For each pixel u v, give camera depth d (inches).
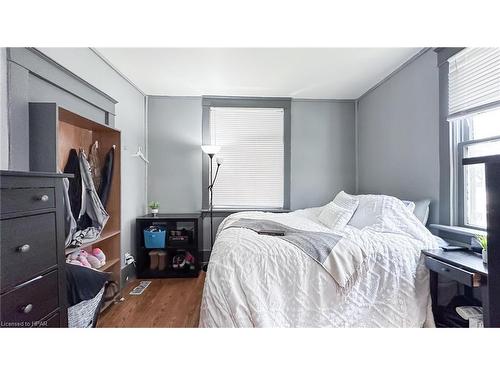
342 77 115.5
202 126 139.6
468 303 65.5
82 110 81.6
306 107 144.0
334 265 60.2
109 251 94.7
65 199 70.7
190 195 140.0
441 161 81.3
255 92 134.6
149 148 137.7
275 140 143.1
